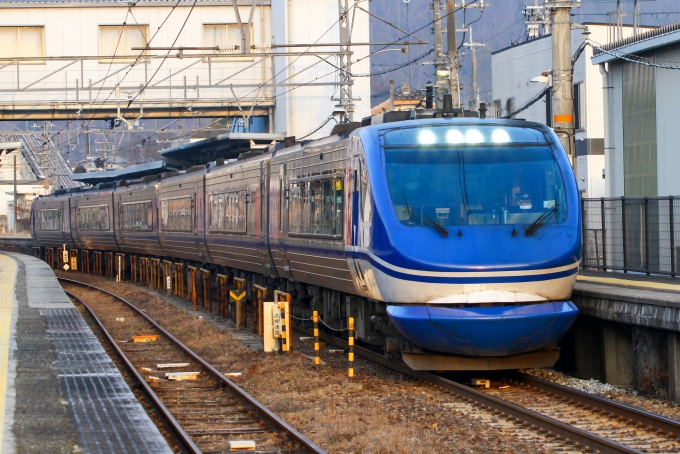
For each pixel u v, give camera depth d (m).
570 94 28.56
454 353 21.41
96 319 38.31
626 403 20.33
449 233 21.31
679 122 39.88
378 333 25.52
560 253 21.44
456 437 16.53
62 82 65.62
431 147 22.38
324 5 63.62
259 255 36.00
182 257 52.78
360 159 23.31
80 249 78.44
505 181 21.98
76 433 14.48
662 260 30.33
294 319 35.88
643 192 42.62
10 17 65.12
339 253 25.45
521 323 20.83
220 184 42.44
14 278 53.44
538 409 19.06
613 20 57.50
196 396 22.02
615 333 23.08
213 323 38.56
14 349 24.16
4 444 13.72
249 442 16.34
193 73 65.75
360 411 18.88
